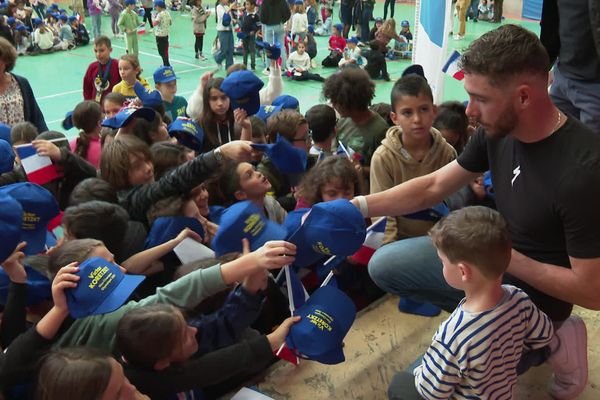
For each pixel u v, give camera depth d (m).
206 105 4.11
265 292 2.51
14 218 1.99
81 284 1.73
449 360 1.66
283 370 2.27
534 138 1.69
